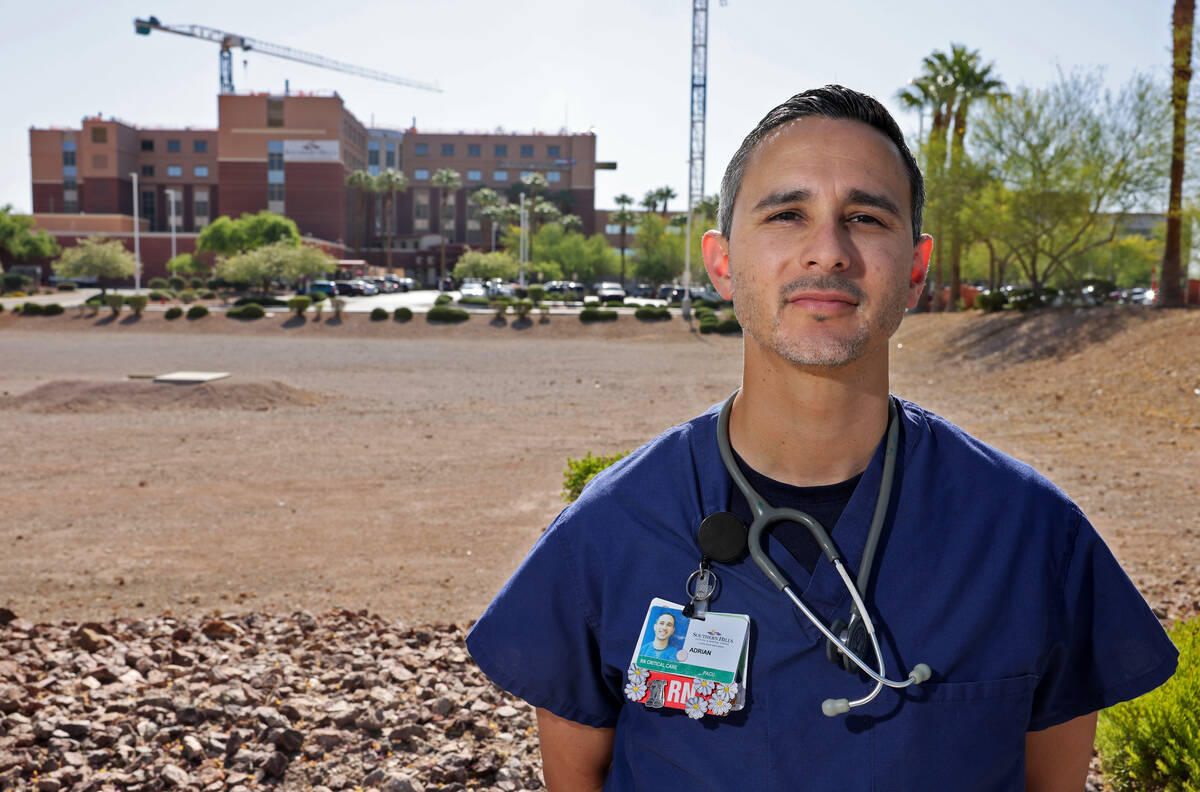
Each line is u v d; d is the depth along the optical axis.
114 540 8.20
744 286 1.08
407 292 83.38
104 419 16.34
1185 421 14.00
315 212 117.94
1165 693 2.95
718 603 1.05
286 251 68.44
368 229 131.38
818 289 1.02
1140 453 11.96
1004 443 13.02
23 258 95.56
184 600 6.44
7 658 4.57
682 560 1.08
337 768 3.43
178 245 100.94
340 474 11.41
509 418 16.75
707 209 93.25
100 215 100.69
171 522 8.90
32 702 3.83
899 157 1.11
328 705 3.99
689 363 29.66
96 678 4.29
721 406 1.20
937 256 40.09
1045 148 27.23
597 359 31.12
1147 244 36.56
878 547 1.05
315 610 6.16
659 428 15.52
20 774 3.29
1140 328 21.09
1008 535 1.05
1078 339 22.27
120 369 26.86
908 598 1.03
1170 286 23.94
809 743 0.99
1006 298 30.47
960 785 0.98
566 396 20.47
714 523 1.05
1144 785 3.00
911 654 1.00
